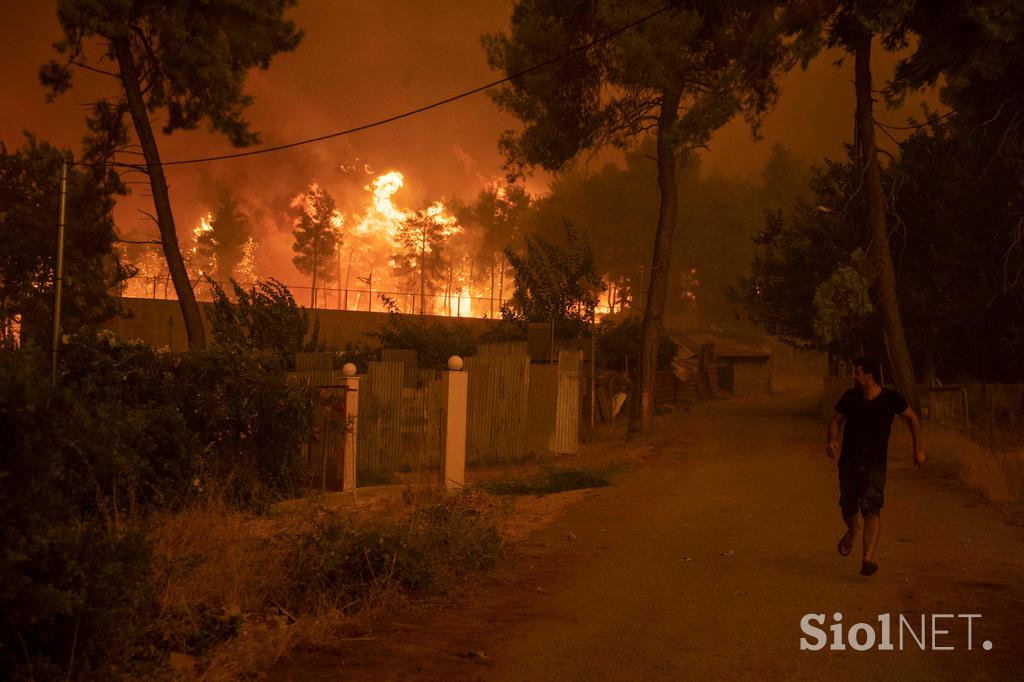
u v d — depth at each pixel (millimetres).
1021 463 15633
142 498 9984
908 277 31719
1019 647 5480
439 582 7289
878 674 5066
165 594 5988
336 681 5012
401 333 31469
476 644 5754
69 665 4395
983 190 29016
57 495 4691
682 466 19562
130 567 4844
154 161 26812
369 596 6742
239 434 11953
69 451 7184
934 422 24719
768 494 13609
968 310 29047
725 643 5680
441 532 8195
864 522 7508
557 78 28828
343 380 15102
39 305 31406
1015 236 26766
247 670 5145
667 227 29859
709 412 44094
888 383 34625
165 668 5039
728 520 10883
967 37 20531
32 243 31078
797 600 6730
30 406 4383
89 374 11234
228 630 5707
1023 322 29203
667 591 7105
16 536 4289
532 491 14961
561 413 22422
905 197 31656
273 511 11031
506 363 21734
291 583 6895
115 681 4641
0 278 31812
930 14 20734
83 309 33094
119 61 26297
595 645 5676
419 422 18969
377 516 9633
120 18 24812
